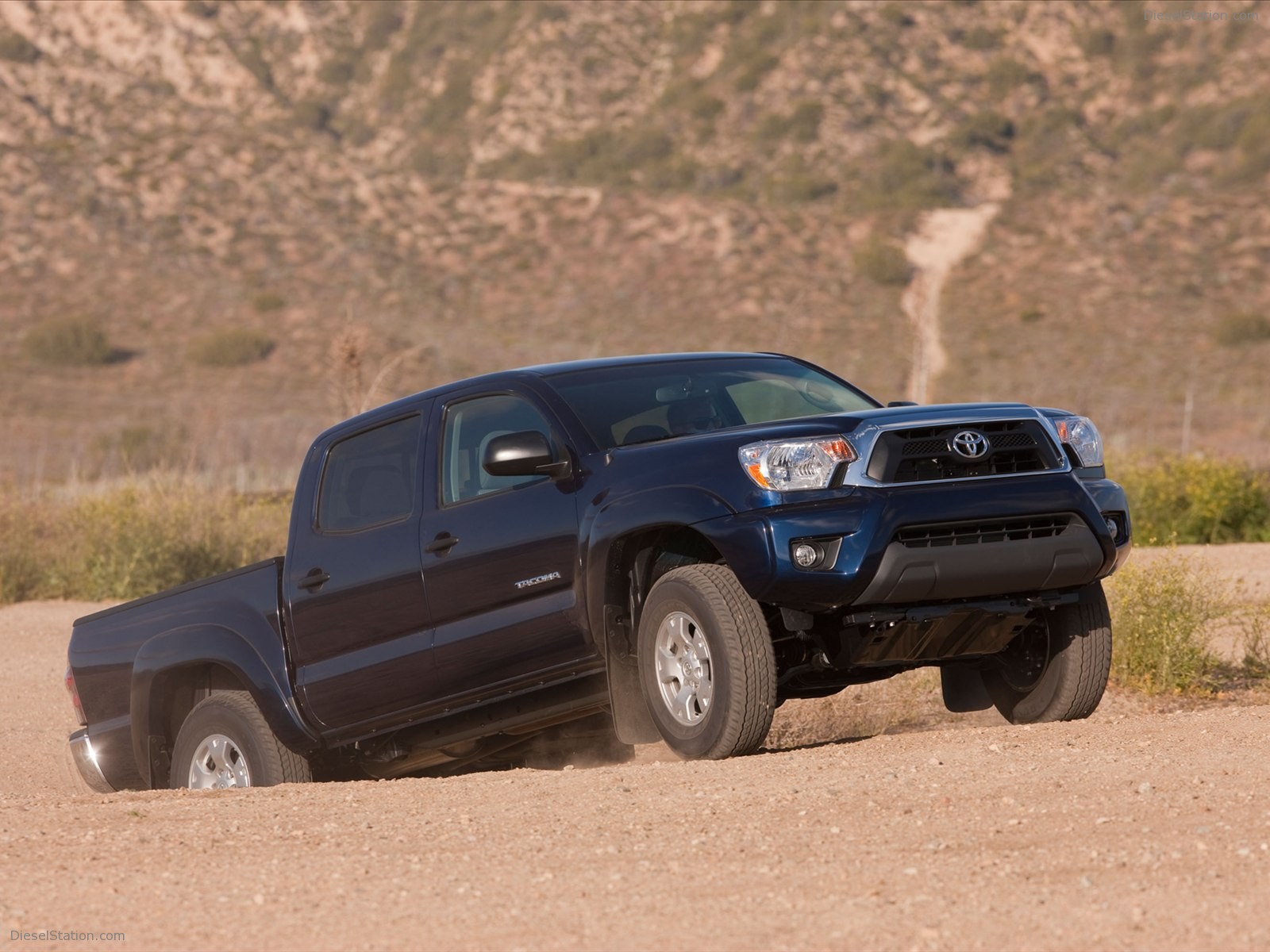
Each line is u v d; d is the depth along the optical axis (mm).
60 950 14609
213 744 27094
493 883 16250
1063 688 24875
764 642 21922
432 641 24656
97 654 28672
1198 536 67938
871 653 23312
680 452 22719
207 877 17109
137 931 15109
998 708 26422
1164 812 17812
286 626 26406
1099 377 192375
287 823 19938
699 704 22531
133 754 28359
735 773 21156
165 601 28188
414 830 19109
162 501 66438
